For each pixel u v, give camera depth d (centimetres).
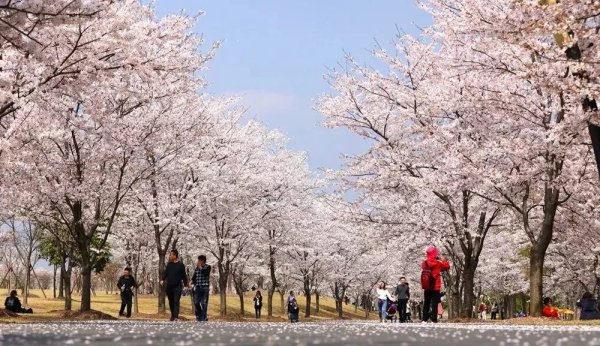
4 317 2094
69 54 1762
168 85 2533
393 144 2786
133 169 2830
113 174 2706
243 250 4409
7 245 4472
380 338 711
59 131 2233
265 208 3988
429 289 1902
